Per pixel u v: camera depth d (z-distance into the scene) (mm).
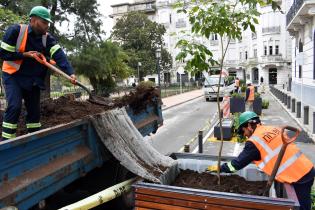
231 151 10383
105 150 4441
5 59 4262
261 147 3953
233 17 4270
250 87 18531
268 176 4320
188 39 4531
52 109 5434
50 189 3428
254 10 4215
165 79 59312
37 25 4270
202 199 3400
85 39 24281
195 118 18578
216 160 4938
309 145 10828
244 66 57344
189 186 4434
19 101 4305
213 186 4398
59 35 23047
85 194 4523
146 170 4277
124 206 4426
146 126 6363
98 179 4586
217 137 11984
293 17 22578
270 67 53375
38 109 4703
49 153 3465
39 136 3221
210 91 28594
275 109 21531
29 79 4414
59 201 4199
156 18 64375
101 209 4469
